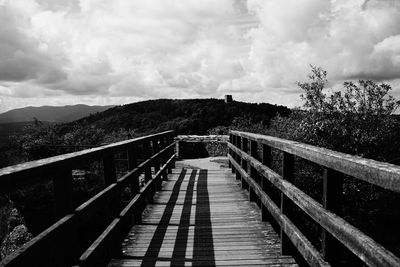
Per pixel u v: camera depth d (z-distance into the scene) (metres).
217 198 6.64
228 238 4.32
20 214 8.22
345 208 7.98
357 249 1.78
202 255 3.77
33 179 1.92
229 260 3.63
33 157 14.20
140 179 8.95
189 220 5.14
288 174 3.54
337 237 2.04
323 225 2.29
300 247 2.86
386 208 7.84
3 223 8.37
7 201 8.62
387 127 8.27
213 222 5.02
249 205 6.04
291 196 3.12
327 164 2.23
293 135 9.30
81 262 2.55
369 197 7.80
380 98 8.35
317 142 8.75
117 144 3.95
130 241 4.24
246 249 3.94
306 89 8.96
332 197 2.30
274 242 4.16
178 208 5.88
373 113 8.41
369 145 8.31
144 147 6.18
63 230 2.23
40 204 8.70
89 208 2.75
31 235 7.64
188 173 10.12
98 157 3.12
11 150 14.18
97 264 3.05
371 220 7.89
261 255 3.75
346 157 2.01
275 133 10.88
